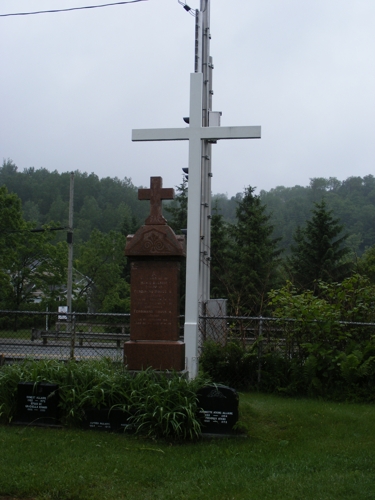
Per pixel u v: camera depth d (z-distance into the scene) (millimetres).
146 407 6348
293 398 8312
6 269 33656
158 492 4820
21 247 34188
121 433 6457
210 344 9430
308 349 8469
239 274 27297
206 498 4680
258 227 31234
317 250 28375
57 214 68375
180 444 6133
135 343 7625
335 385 8352
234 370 8984
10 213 33625
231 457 5691
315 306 8648
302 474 5246
